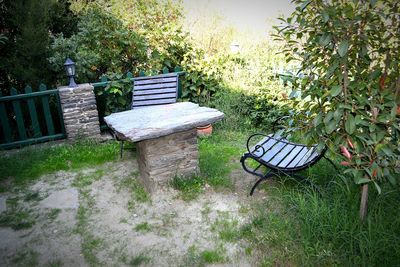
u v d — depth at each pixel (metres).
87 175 4.13
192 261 2.54
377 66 2.43
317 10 2.31
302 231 2.66
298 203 2.93
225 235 2.82
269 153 3.50
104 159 4.57
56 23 6.66
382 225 2.47
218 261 2.53
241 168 4.16
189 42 6.50
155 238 2.85
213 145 4.97
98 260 2.60
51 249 2.75
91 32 5.91
